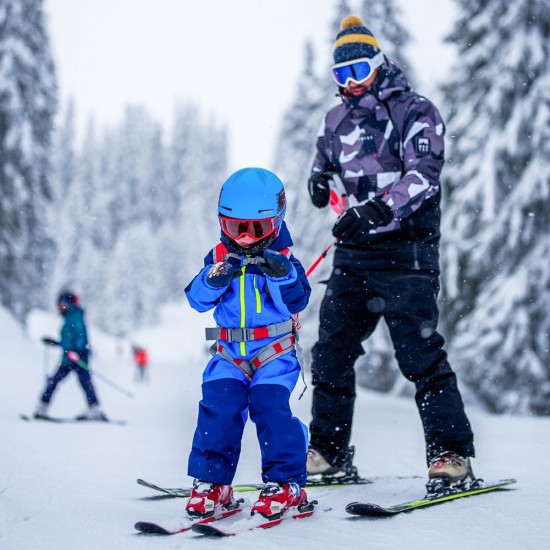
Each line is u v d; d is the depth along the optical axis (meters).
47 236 26.80
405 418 10.60
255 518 2.58
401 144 3.54
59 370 8.34
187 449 5.39
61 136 68.69
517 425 8.77
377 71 3.57
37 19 24.33
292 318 2.90
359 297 3.61
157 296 62.59
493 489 3.27
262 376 2.80
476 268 14.43
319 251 20.42
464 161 14.77
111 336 56.56
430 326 3.40
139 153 80.94
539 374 13.91
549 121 14.08
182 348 55.84
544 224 14.16
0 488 3.14
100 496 3.09
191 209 71.44
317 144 3.84
